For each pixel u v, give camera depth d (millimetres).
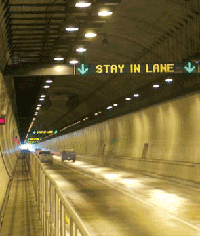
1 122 22109
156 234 11727
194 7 20516
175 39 25297
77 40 24234
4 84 25188
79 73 21375
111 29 28156
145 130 42562
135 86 38344
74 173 38312
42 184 12648
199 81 26328
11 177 22938
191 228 12617
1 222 12719
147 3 22438
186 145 31547
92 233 11898
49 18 20109
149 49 29734
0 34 18625
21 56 28094
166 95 32875
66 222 5652
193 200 19156
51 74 21484
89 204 17969
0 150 19672
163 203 18250
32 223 13609
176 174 28828
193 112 30047
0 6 15570
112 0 16219
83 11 17656
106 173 37688
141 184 26922
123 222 13711
